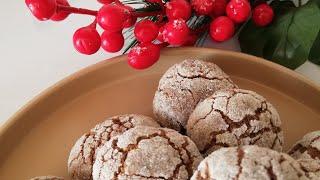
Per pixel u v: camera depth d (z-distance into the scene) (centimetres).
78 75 25
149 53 23
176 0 23
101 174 19
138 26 23
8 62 27
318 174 18
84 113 25
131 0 27
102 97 25
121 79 25
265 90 25
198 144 20
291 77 24
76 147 22
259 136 20
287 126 24
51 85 26
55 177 21
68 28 28
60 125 24
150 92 25
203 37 27
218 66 25
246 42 26
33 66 27
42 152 23
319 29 25
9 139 23
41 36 28
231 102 20
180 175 18
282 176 16
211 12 25
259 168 16
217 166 16
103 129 22
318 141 21
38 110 24
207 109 20
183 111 22
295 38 25
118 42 23
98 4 29
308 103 24
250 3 27
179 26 23
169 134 19
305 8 25
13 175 23
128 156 18
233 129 20
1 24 29
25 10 29
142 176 18
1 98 26
